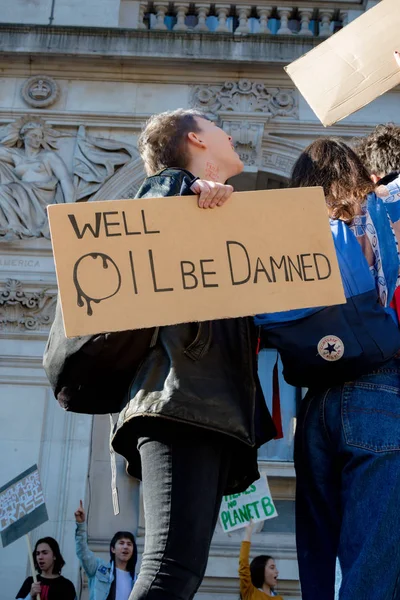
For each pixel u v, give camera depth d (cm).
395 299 400
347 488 375
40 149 1627
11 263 1521
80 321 349
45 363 392
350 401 384
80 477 1386
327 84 567
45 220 1553
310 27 1827
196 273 362
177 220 368
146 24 1838
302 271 368
